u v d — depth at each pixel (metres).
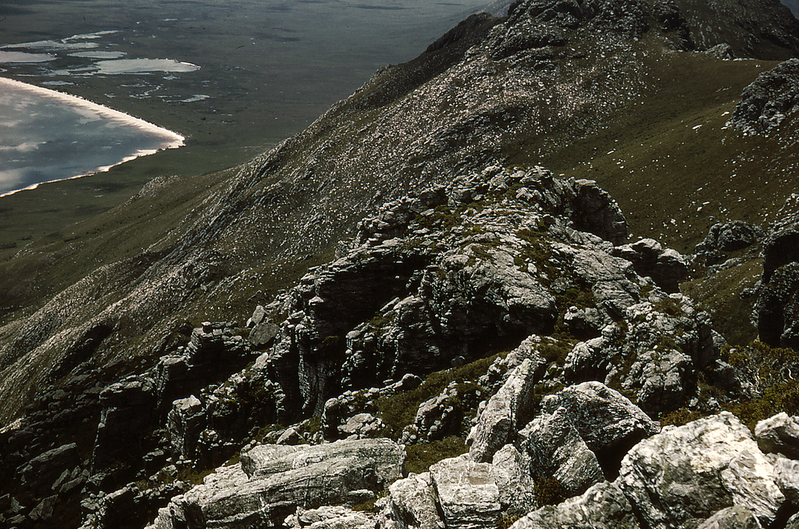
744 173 184.75
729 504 12.67
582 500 14.31
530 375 23.42
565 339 34.44
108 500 38.91
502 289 37.62
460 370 33.72
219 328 55.47
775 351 29.03
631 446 17.61
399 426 32.00
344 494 21.80
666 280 45.88
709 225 173.62
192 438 45.50
